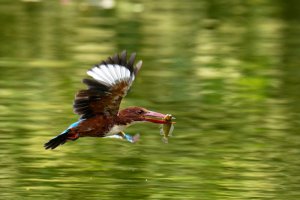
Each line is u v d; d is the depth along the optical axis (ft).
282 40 71.26
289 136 46.14
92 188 37.27
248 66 62.39
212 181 38.50
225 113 50.70
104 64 27.12
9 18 75.61
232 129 47.37
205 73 60.18
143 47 66.74
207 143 44.62
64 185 37.52
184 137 45.65
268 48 68.33
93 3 83.71
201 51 66.39
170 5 84.84
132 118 28.07
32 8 80.53
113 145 43.96
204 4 85.97
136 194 36.60
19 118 47.85
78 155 41.98
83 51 64.49
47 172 39.32
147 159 41.78
